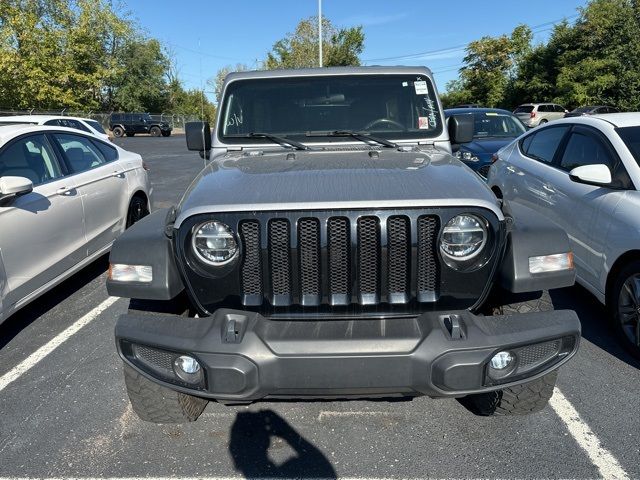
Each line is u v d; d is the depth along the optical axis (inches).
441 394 91.2
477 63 1710.1
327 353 89.2
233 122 146.4
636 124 173.8
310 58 1707.7
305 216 92.9
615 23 1235.9
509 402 113.7
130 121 1608.0
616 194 157.5
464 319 93.0
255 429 120.0
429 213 93.1
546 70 1429.6
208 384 91.6
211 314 98.3
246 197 96.1
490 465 106.8
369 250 94.3
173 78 2522.1
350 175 105.8
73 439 117.3
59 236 182.9
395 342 90.4
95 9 1103.6
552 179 191.5
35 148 185.9
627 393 131.8
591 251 164.2
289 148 140.6
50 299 202.5
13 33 962.1
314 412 126.2
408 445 113.7
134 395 110.7
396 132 144.9
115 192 224.5
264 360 89.5
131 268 98.7
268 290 95.0
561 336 94.0
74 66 1052.5
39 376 145.0
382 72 148.4
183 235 94.6
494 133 381.4
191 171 604.4
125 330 96.7
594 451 110.3
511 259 97.7
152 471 107.0
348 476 104.7
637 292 145.9
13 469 107.7
